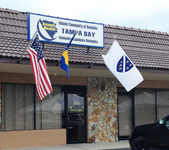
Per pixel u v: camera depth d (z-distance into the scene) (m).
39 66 10.62
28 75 13.45
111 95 15.25
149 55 16.00
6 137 12.59
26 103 13.52
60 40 13.44
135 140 11.12
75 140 14.35
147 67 13.74
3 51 11.45
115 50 12.23
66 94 14.36
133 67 11.98
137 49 16.44
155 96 16.77
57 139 13.69
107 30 16.59
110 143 14.51
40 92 10.55
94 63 12.54
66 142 14.01
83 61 12.42
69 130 14.29
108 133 14.94
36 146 13.18
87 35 14.02
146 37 17.64
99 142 14.67
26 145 12.98
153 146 10.61
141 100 16.39
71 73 13.77
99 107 14.89
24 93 13.52
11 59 11.06
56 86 14.30
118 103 15.77
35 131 13.23
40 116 13.77
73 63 12.24
